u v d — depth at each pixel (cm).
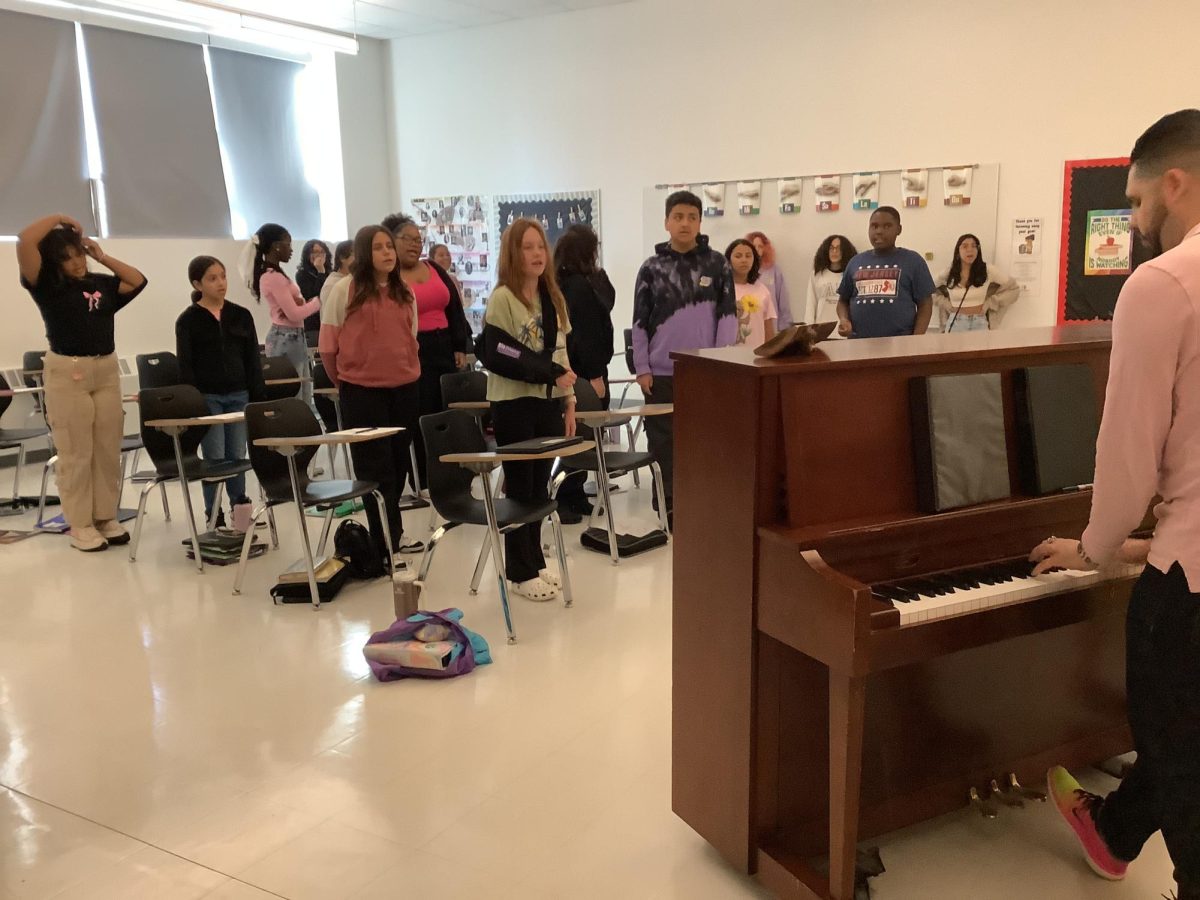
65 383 427
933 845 207
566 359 356
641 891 189
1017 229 557
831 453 174
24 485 572
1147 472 145
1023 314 564
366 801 224
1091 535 156
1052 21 530
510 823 213
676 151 671
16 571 407
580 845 205
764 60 625
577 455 426
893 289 477
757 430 168
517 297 332
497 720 263
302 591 359
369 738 254
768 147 634
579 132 714
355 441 335
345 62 773
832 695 160
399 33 769
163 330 689
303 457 385
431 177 798
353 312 382
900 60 579
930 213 583
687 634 195
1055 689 224
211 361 457
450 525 334
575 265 460
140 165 673
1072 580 175
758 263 502
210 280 451
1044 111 540
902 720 201
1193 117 144
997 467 188
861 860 196
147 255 674
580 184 721
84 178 642
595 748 247
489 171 764
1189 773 150
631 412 374
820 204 619
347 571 379
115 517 457
